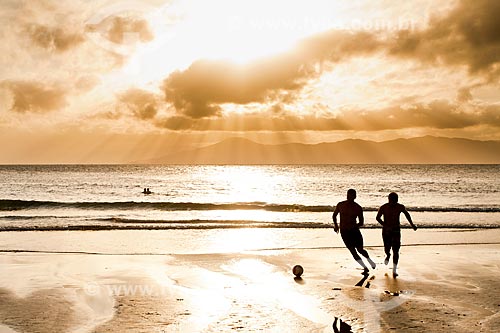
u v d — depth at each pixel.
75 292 9.49
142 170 173.50
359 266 12.26
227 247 15.89
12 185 67.56
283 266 12.25
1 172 135.00
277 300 8.74
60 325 7.29
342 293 9.25
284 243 16.81
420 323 7.25
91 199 43.75
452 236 18.47
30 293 9.41
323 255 14.03
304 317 7.62
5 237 18.14
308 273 11.37
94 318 7.66
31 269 11.88
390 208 11.41
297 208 31.59
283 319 7.52
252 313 7.89
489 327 7.03
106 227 20.84
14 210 30.86
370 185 67.56
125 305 8.48
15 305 8.51
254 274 11.24
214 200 42.69
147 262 12.82
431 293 9.23
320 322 7.33
